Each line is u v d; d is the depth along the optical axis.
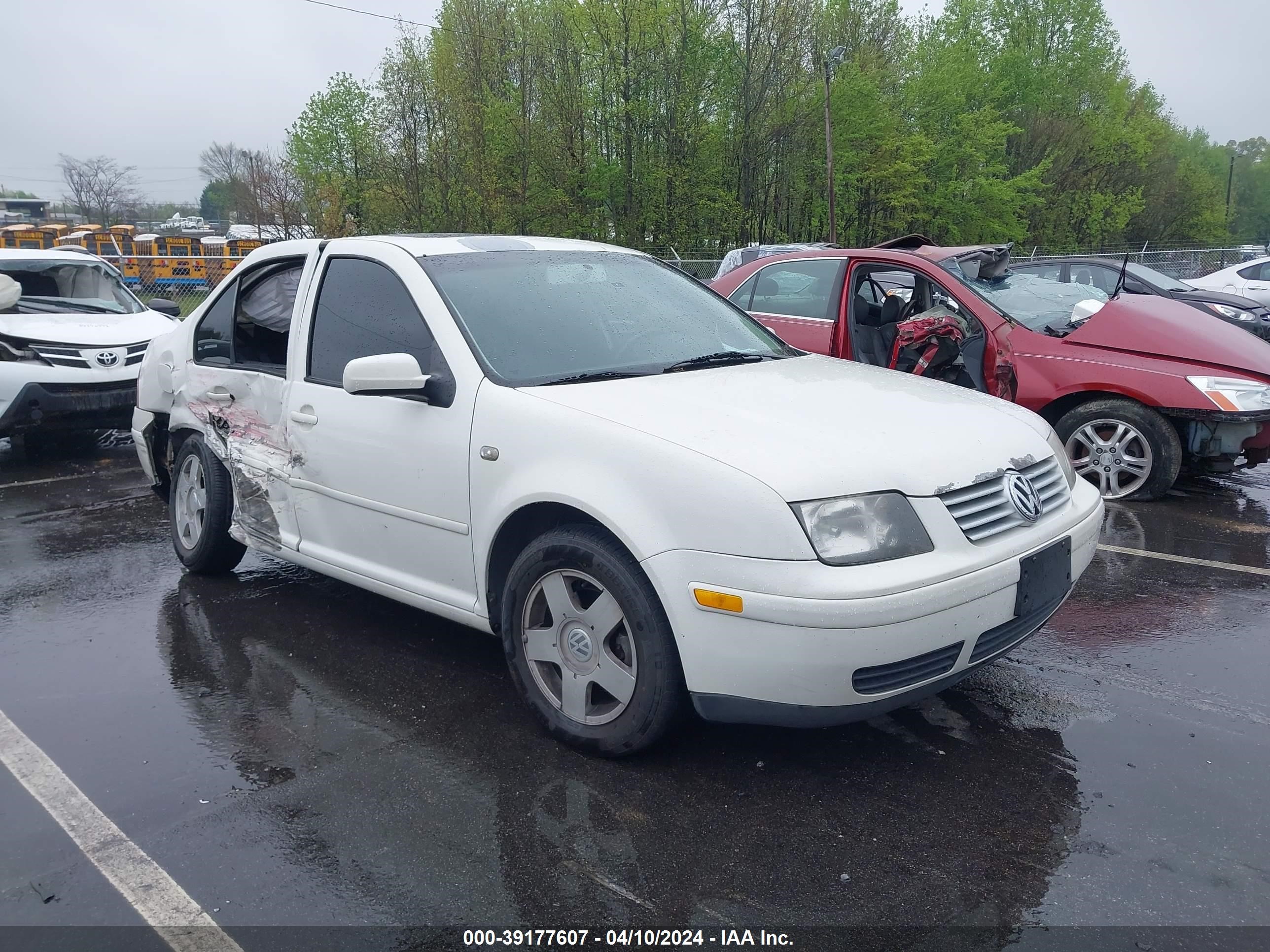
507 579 3.26
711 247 37.06
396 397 3.37
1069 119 51.41
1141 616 4.33
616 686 2.98
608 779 2.98
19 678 3.82
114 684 3.74
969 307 6.04
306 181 36.44
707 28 35.75
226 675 3.82
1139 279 11.78
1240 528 5.73
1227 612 4.37
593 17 34.38
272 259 4.43
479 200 35.06
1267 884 2.44
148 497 6.98
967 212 44.12
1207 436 6.00
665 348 3.74
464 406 3.30
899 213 43.28
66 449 8.98
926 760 3.08
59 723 3.43
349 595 4.73
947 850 2.60
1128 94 56.25
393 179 36.69
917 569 2.64
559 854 2.60
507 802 2.86
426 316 3.54
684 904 2.40
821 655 2.57
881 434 2.92
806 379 3.50
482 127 34.94
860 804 2.83
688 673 2.75
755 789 2.91
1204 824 2.71
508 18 35.16
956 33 50.91
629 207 36.62
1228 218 62.59
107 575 5.11
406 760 3.13
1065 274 11.73
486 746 3.21
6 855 2.66
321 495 3.92
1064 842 2.63
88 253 10.02
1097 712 3.41
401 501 3.54
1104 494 6.34
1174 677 3.69
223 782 3.02
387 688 3.67
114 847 2.68
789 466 2.67
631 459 2.83
